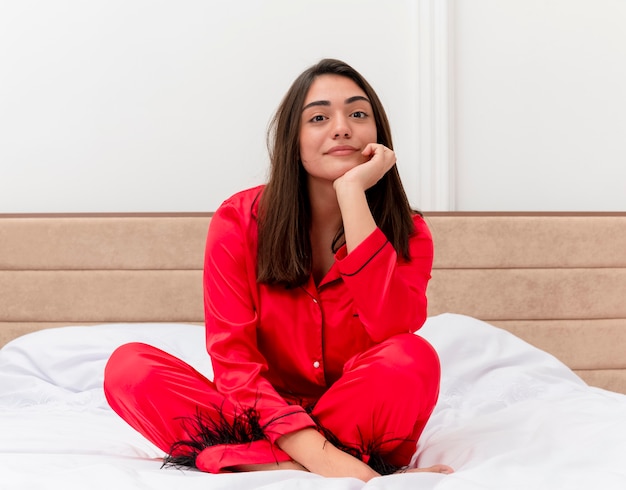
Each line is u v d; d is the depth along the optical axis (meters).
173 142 2.71
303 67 2.72
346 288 1.44
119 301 2.58
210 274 1.45
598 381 2.63
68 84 2.70
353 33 2.72
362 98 1.43
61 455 1.32
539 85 2.76
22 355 2.20
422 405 1.29
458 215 2.63
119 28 2.71
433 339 2.20
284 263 1.42
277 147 1.45
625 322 2.64
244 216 1.48
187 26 2.71
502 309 2.61
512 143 2.75
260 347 1.49
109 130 2.71
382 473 1.28
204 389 1.34
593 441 1.31
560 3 2.76
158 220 2.60
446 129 2.70
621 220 2.65
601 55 2.75
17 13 2.70
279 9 2.72
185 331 2.31
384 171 1.41
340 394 1.29
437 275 2.60
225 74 2.72
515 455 1.26
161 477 1.13
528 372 2.11
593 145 2.75
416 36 2.71
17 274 2.58
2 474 1.16
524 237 2.62
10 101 2.70
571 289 2.63
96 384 2.10
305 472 1.17
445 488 1.07
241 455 1.24
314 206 1.47
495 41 2.74
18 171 2.70
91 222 2.59
